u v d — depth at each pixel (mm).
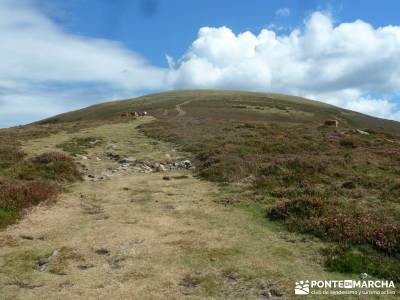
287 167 25734
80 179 25781
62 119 161000
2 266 12305
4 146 34344
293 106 158375
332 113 155500
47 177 24625
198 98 167250
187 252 13469
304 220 16141
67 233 15336
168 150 35750
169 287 11062
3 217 16422
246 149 33094
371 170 26031
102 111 157750
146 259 12922
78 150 34438
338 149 34562
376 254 13023
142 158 32094
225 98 168375
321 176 24016
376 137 41625
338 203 18297
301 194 20250
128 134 44812
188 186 23703
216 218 17297
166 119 61781
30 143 38250
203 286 11125
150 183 24578
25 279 11492
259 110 135750
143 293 10727
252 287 11062
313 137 39625
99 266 12438
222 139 38469
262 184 22672
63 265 12461
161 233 15359
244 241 14523
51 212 18109
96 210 18531
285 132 42781
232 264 12492
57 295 10594
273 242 14453
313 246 14016
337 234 14617
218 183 24266
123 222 16734
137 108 146875
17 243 14250
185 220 17031
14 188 19516
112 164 30562
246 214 17875
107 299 10406
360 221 15602
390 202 19203
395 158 30172
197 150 34469
